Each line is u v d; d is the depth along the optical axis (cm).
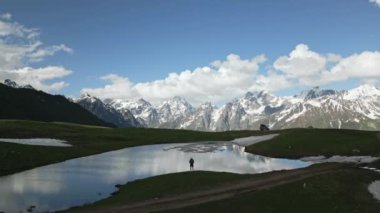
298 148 12681
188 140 19838
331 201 5844
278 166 10075
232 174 7688
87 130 19675
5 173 8462
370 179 7669
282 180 7050
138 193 6131
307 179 7112
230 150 14750
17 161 9412
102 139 17112
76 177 8119
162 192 6128
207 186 6519
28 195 6334
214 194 5962
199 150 14712
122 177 8219
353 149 11588
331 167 8688
